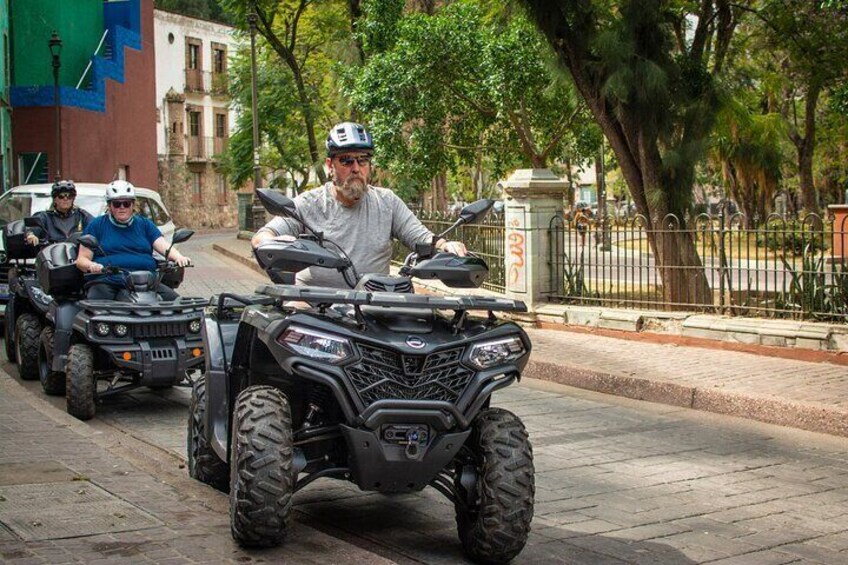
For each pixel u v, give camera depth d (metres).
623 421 9.06
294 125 42.66
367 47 24.81
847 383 9.80
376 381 4.78
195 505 5.56
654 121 14.14
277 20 37.72
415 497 6.36
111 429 8.57
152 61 40.78
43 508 5.32
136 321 8.83
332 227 5.55
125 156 36.72
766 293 12.02
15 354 11.94
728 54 18.56
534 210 14.62
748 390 9.52
